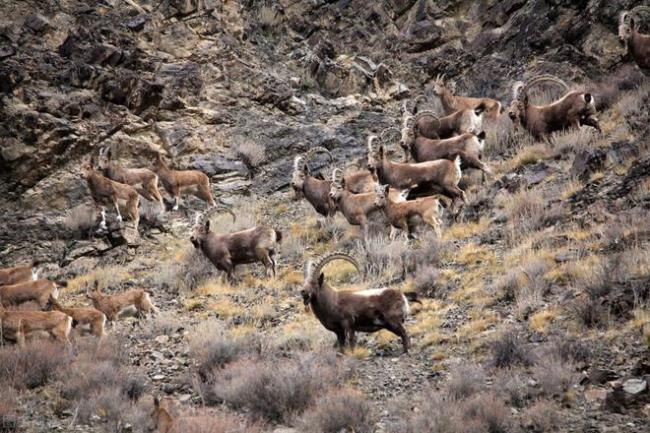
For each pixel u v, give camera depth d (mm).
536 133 81062
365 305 50562
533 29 105500
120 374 49625
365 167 90125
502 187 75000
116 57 98250
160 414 40188
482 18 114188
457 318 54188
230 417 42438
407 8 119438
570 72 97250
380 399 44062
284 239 76438
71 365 51375
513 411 39875
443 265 63750
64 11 102562
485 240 66250
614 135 76875
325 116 104562
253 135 98125
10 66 90312
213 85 102812
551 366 42125
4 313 55969
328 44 114312
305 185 79625
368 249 67938
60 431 43344
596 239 59156
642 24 96250
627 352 43594
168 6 106562
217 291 67500
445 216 73812
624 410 37938
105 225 80938
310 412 41906
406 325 54938
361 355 50562
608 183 67562
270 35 115938
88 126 91062
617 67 95750
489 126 89000
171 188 85875
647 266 50656
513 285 55750
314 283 50781
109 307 62344
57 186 86438
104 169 84375
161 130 95250
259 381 45438
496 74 103375
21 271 68000
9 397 46469
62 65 95500
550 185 72312
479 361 47125
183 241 81312
